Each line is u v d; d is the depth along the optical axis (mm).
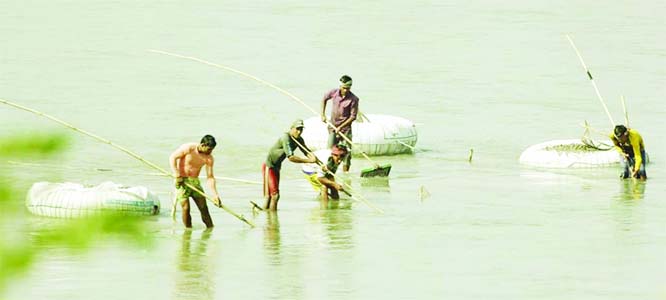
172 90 98062
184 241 44562
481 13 164500
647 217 50375
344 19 156375
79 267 39562
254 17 157875
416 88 101250
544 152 66875
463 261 41531
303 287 37344
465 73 110688
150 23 151500
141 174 58781
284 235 46125
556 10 169000
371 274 39281
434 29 147375
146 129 78750
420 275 39219
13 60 116375
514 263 41250
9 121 80812
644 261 41531
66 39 134750
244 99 93812
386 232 47000
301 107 90500
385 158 69375
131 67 112688
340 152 53719
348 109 62656
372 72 111000
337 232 46906
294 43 132875
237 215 47281
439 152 71750
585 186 59188
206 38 137000
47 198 46469
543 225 48656
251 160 68250
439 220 49781
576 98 96375
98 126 79500
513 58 122062
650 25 153125
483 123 83750
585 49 129500
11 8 166875
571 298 36000
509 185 59656
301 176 62188
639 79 107625
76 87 98812
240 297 35906
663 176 62281
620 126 60812
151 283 37562
